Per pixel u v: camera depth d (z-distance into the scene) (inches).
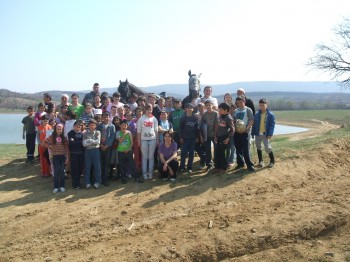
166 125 422.3
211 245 252.4
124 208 322.3
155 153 428.1
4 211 325.1
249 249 253.3
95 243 263.3
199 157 458.3
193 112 433.4
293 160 415.8
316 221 277.4
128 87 550.6
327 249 249.1
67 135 393.4
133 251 248.1
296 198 326.0
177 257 240.4
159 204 327.9
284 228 269.7
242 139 386.0
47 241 270.5
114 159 398.9
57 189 370.9
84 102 467.2
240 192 345.4
